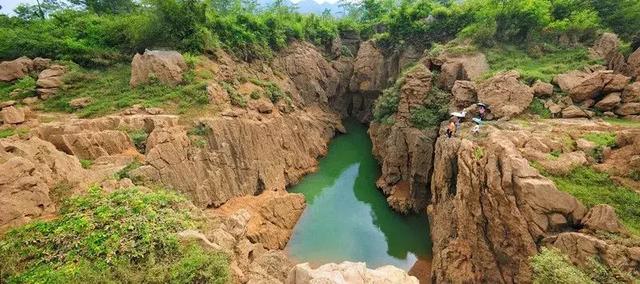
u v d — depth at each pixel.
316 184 32.12
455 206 18.61
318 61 48.16
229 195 23.94
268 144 29.66
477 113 22.91
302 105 43.00
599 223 12.70
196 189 21.38
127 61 31.39
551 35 31.23
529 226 13.84
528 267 13.71
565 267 11.30
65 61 29.16
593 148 16.08
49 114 24.22
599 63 25.59
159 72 28.09
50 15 38.53
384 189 29.73
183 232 12.63
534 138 16.67
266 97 34.47
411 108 28.73
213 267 11.20
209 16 35.62
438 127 26.75
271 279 14.02
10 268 10.21
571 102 21.81
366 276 9.82
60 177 14.58
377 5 56.97
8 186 12.16
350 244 23.30
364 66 47.66
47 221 12.27
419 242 23.47
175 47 32.28
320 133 41.34
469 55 30.23
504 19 32.38
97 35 33.06
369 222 25.86
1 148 13.70
